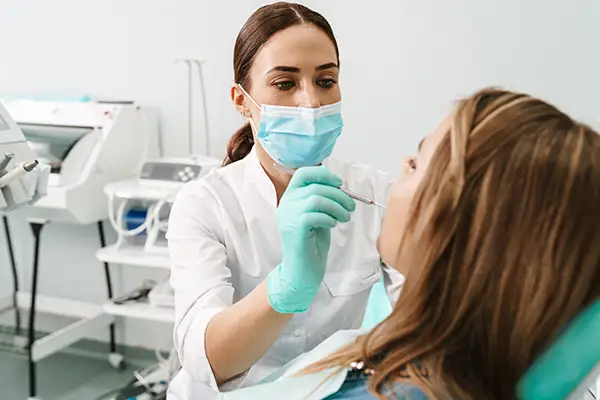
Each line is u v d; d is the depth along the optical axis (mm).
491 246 676
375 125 2541
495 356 700
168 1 2762
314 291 997
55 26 2971
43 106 2730
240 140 1575
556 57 2287
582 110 2291
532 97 729
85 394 2764
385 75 2488
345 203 990
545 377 713
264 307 1023
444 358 716
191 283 1204
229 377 1098
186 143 2854
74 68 2982
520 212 667
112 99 2943
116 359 2988
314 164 1387
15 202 1605
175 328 1204
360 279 1390
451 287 706
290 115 1302
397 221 793
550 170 665
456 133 712
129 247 2553
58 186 2480
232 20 2680
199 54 2758
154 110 2842
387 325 795
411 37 2430
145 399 2191
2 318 3283
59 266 3168
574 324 687
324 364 856
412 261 742
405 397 730
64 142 2604
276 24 1281
